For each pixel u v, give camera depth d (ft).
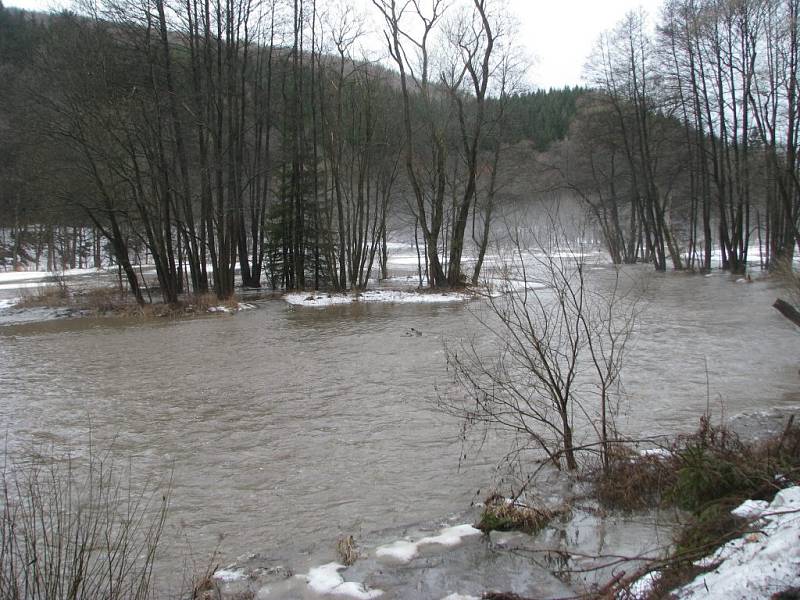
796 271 44.55
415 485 20.54
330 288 97.50
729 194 116.47
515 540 16.02
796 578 9.68
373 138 96.27
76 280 124.67
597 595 12.60
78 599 13.20
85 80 73.61
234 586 14.53
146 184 86.22
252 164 112.68
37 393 35.50
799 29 84.48
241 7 89.97
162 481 21.65
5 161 94.89
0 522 17.22
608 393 30.22
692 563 12.26
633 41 120.37
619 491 17.66
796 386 30.71
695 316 55.47
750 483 15.72
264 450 24.56
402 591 13.93
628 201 147.84
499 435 25.12
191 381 37.32
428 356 42.45
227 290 84.79
